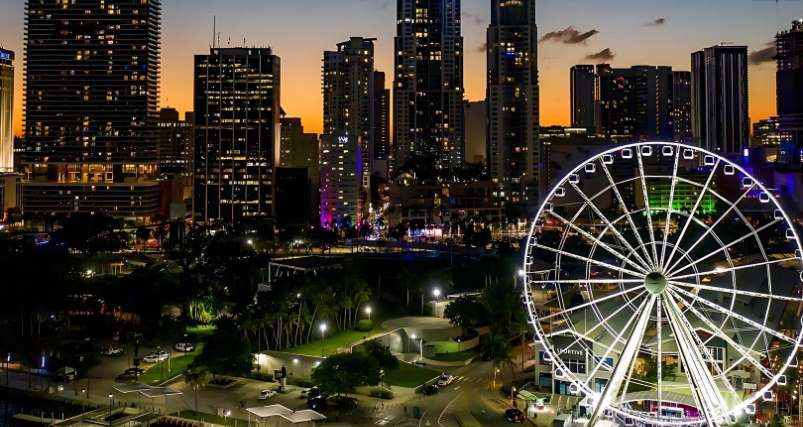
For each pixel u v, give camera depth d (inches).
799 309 6515.8
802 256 4274.1
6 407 6353.3
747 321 4318.4
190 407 6161.4
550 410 5910.4
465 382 6840.6
